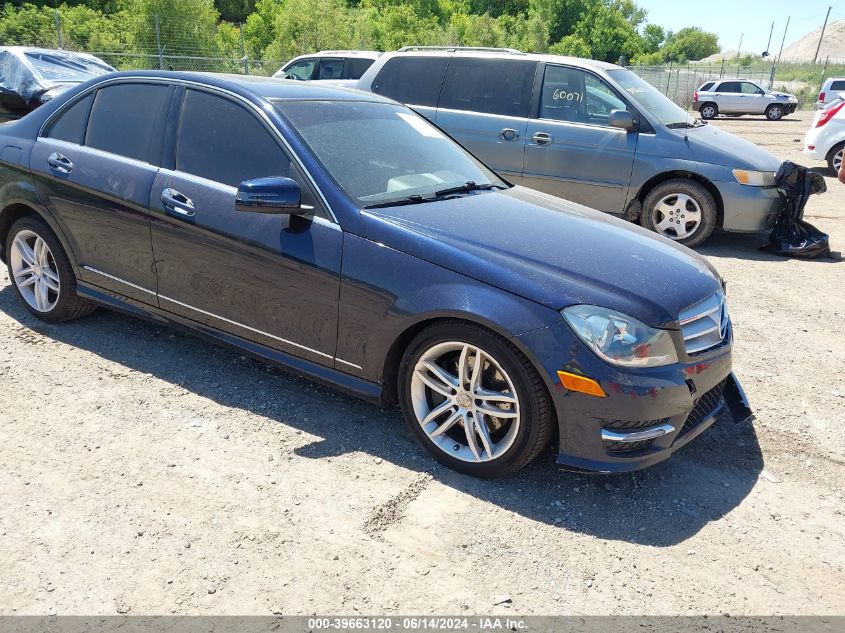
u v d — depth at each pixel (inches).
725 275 259.4
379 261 123.3
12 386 146.9
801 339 198.8
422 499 117.3
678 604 97.3
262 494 116.2
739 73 1929.1
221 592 94.7
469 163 166.1
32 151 167.2
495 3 3555.6
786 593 100.7
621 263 123.0
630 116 282.5
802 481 130.1
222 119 144.8
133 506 111.3
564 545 108.1
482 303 114.0
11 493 112.7
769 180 282.0
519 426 115.4
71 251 164.7
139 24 1046.4
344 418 142.2
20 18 1167.6
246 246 135.2
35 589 93.4
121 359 162.2
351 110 155.4
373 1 2785.4
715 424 149.3
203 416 139.7
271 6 2202.3
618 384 109.2
